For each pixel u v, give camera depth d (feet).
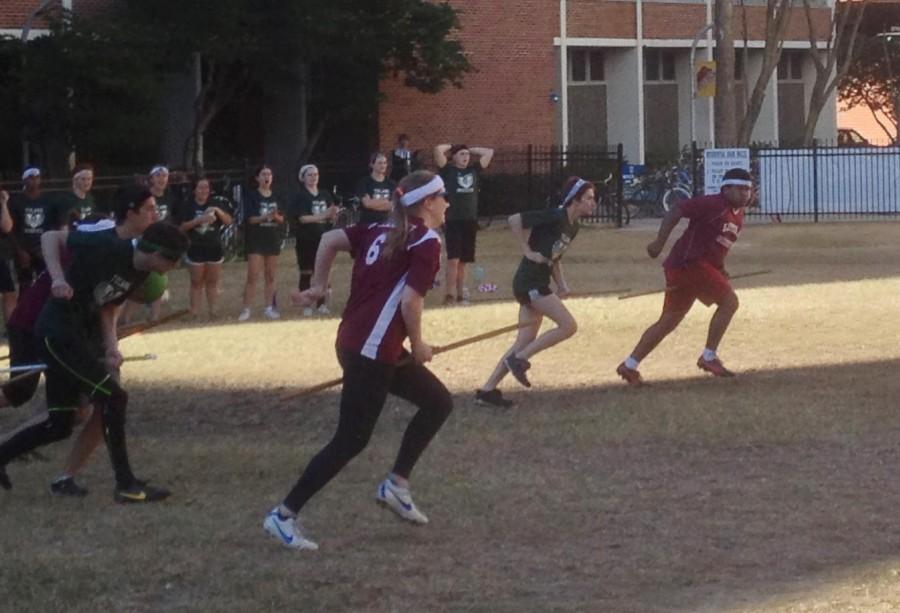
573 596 25.29
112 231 30.78
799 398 44.62
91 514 31.50
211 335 62.49
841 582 25.80
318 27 128.36
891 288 76.23
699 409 42.88
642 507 31.65
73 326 31.19
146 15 126.52
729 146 133.59
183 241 30.35
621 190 133.49
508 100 166.50
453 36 160.25
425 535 29.48
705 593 25.36
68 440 39.88
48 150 120.06
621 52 183.21
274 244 68.90
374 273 27.45
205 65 140.67
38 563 27.37
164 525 30.40
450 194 71.92
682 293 47.16
